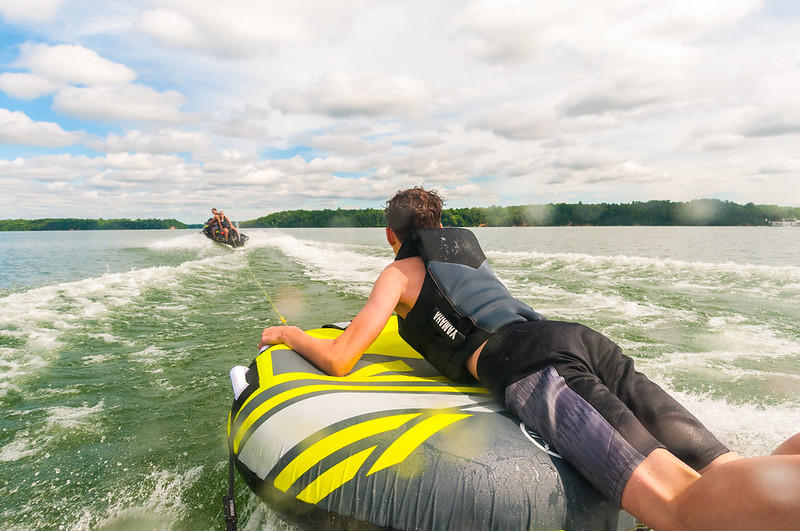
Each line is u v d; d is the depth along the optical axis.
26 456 2.52
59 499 2.15
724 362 3.68
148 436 2.74
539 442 1.59
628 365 1.73
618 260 10.10
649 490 1.28
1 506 2.09
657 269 8.81
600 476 1.38
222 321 5.48
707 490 1.15
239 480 2.30
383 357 2.48
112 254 16.66
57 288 7.93
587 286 7.20
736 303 5.84
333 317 5.65
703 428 1.52
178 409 3.09
